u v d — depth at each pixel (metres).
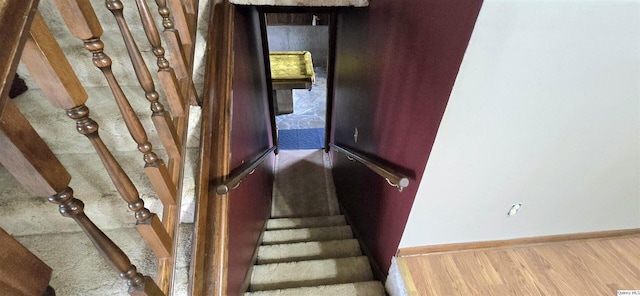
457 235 1.47
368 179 2.03
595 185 1.30
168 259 0.93
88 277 0.94
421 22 1.07
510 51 0.80
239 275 1.57
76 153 1.17
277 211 3.25
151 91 0.87
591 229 1.56
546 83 0.88
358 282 1.83
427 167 1.12
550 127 1.02
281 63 4.83
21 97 1.22
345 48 2.52
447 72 0.90
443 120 0.96
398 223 1.48
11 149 0.52
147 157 0.85
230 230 1.34
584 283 1.38
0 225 0.98
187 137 1.22
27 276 0.62
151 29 0.90
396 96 1.38
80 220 0.63
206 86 1.31
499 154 1.10
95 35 0.65
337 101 3.10
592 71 0.87
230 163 1.42
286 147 4.73
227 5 1.64
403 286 1.42
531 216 1.42
